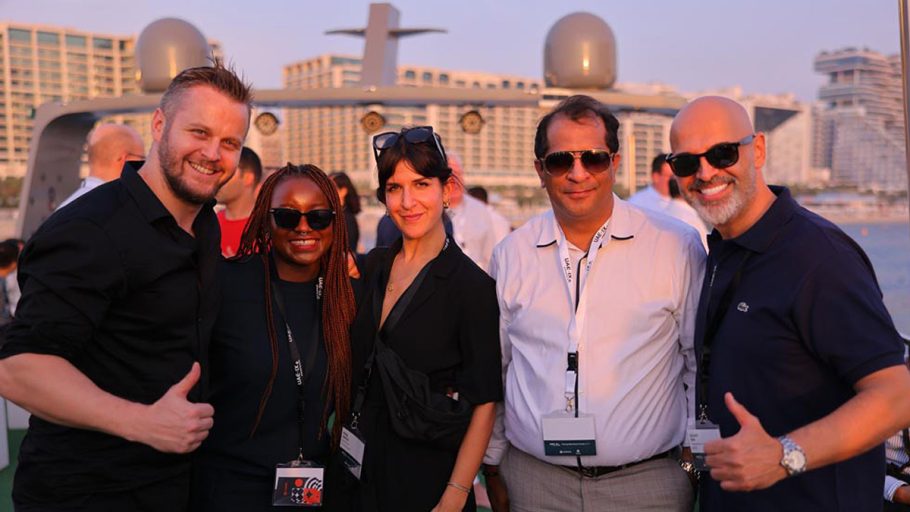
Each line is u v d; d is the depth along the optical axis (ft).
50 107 21.76
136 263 5.69
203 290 6.26
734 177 5.90
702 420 6.29
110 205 5.71
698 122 5.98
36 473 5.84
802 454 4.75
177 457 6.36
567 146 6.73
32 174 21.98
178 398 5.28
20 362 5.23
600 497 6.90
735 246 6.10
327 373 6.93
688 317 6.98
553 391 6.88
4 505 12.56
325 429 6.92
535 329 7.13
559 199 6.90
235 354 6.70
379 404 6.86
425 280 6.91
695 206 6.16
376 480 6.82
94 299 5.49
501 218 17.98
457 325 6.91
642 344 6.83
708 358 6.27
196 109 5.74
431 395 6.64
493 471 7.89
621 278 6.95
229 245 13.88
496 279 7.59
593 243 7.04
